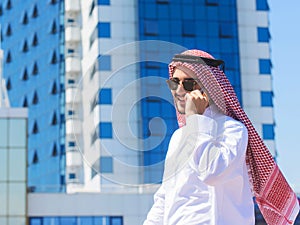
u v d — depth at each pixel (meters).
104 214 92.19
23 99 141.62
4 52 147.75
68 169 119.44
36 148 136.25
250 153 7.70
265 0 124.06
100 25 118.50
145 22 119.19
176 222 7.36
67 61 128.50
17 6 145.50
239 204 7.35
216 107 7.27
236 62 121.56
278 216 7.80
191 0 120.81
